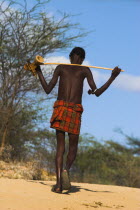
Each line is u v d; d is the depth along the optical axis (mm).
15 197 10516
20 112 26125
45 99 27250
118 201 11594
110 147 54562
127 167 49312
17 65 25516
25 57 25672
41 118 27297
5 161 22484
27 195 11008
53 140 27734
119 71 11984
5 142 24781
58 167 11984
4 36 25750
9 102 25125
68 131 12047
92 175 49688
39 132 27203
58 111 12070
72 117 12102
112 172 50719
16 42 25875
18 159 24094
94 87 12438
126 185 48344
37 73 12727
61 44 26922
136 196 13047
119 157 54219
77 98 12312
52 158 26688
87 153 50688
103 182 49531
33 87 25891
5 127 24562
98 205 10586
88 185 15680
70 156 12359
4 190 11484
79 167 49938
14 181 13586
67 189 11938
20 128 25969
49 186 13062
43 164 25484
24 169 19922
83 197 11625
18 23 26000
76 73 12492
